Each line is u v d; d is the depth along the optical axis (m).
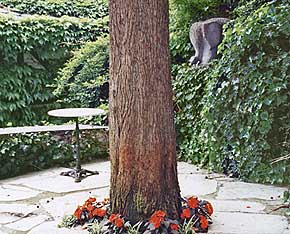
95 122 5.97
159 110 2.77
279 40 4.11
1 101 6.59
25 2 7.94
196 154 4.98
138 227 2.71
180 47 6.27
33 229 3.02
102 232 2.79
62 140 5.14
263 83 4.10
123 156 2.80
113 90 2.81
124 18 2.70
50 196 3.85
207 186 4.07
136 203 2.78
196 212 2.96
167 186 2.83
